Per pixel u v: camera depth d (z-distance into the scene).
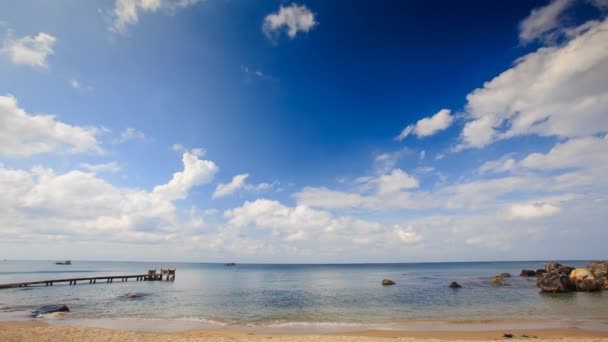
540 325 20.17
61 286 49.97
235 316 24.30
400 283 57.84
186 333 17.33
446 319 22.84
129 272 105.19
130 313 25.14
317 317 23.95
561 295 36.25
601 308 27.16
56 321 20.94
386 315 24.80
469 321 21.86
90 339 14.32
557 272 42.44
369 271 126.62
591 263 43.16
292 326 20.23
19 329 15.97
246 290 46.06
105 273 95.88
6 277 72.06
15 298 34.66
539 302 31.02
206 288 49.22
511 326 19.95
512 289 43.94
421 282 59.72
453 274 91.50
